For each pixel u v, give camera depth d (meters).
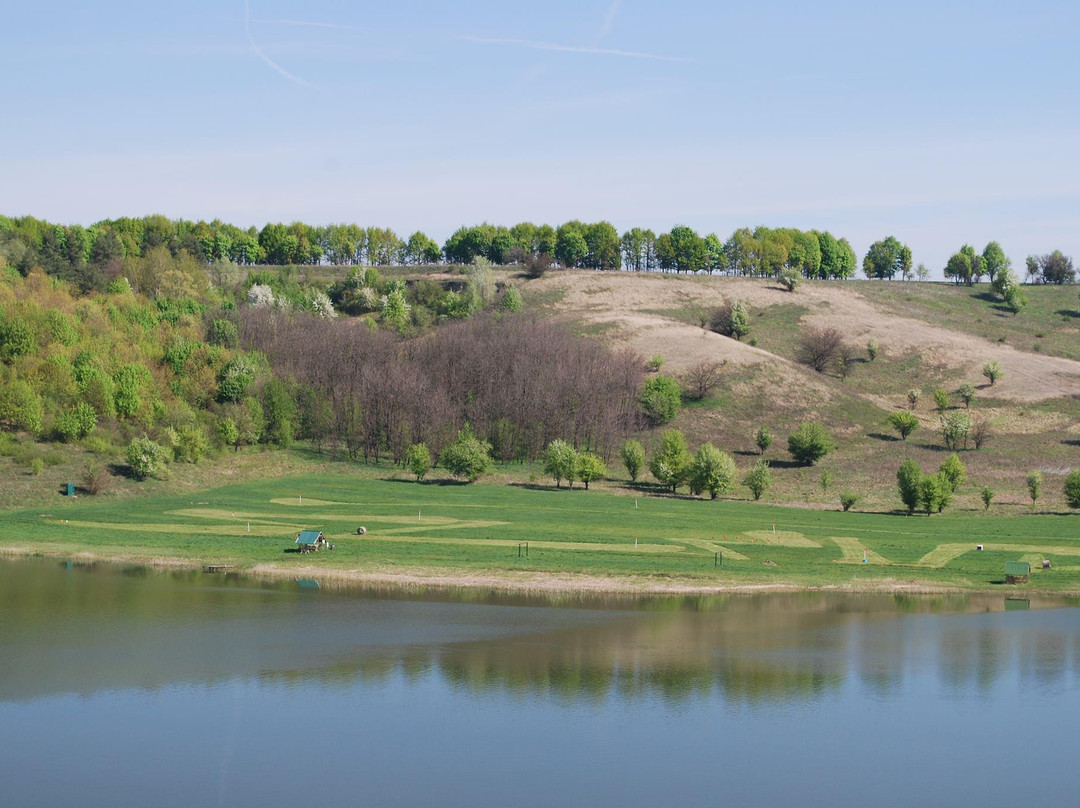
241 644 62.28
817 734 49.06
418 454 135.00
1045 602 78.00
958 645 64.56
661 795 42.22
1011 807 41.44
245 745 46.66
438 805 40.94
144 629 65.19
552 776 43.84
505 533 101.31
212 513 110.12
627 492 133.50
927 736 49.00
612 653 61.84
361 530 99.44
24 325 142.38
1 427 128.88
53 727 48.38
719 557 89.69
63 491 115.31
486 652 61.66
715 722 50.38
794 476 145.50
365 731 48.53
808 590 81.38
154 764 44.41
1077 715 51.94
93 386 135.50
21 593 74.62
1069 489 117.81
